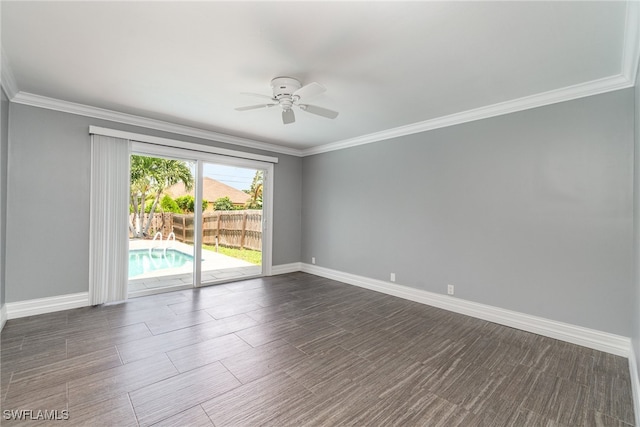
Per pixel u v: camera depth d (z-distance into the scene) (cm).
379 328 302
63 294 333
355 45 205
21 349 243
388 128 409
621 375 218
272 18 177
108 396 185
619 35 189
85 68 245
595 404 186
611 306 253
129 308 344
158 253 420
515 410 180
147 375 209
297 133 441
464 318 332
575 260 271
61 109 327
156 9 170
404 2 162
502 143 315
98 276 352
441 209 366
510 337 283
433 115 352
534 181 294
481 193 331
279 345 260
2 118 273
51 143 323
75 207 339
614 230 252
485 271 328
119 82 271
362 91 283
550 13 169
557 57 217
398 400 188
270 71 247
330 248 514
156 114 360
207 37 199
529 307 297
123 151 365
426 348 259
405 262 405
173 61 232
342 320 322
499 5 163
